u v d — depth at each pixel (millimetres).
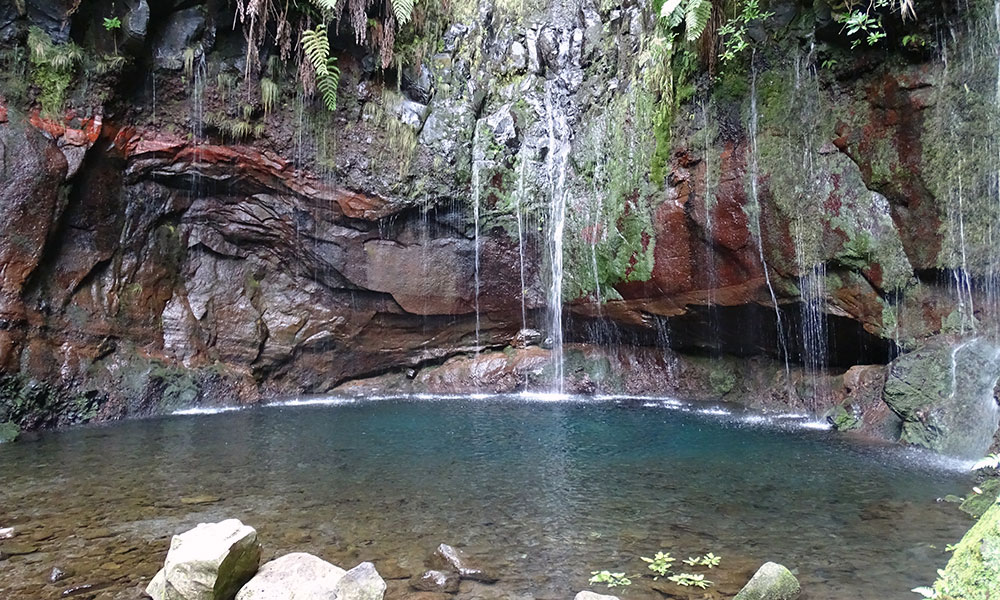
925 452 5934
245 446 6559
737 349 9008
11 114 7586
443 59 10289
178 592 2912
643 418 8078
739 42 7164
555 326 10680
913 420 6230
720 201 7863
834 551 3643
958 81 5977
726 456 5984
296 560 3213
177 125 8953
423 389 10695
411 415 8469
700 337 9242
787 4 7023
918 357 6332
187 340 9359
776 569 3055
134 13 8148
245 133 9234
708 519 4242
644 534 3980
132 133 8703
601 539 3908
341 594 2904
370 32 9500
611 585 3271
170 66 8664
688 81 8117
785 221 7324
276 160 9453
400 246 10141
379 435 7125
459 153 9984
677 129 8336
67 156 8016
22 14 7641
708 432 7109
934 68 6125
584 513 4402
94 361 8281
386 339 10742
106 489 4992
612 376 10312
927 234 6340
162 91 8781
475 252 10367
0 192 7395
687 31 6938
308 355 10406
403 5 8539
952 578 2379
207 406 9133
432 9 10234
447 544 3832
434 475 5410
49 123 7887
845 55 6688
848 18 6297
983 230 5918
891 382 6438
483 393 10516
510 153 10195
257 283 10219
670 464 5719
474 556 3668
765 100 7363
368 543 3875
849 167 6840
